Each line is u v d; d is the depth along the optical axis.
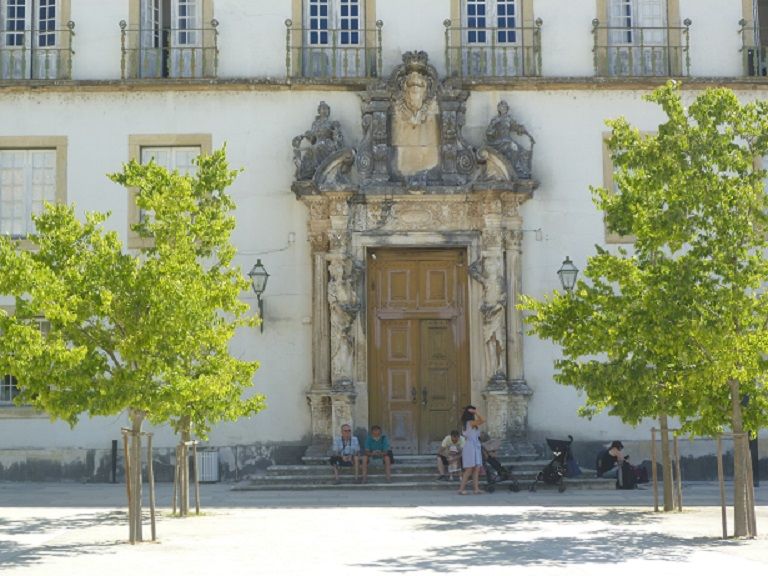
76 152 23.53
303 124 23.62
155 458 22.98
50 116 23.58
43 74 23.81
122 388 12.79
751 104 13.81
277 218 23.44
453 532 14.18
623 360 14.00
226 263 17.75
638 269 14.42
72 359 12.22
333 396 22.44
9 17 23.98
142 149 23.64
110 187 23.50
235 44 23.89
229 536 13.94
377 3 24.02
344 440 21.56
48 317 12.26
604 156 23.72
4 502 18.95
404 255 23.55
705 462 23.25
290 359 23.14
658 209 14.05
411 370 23.44
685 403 13.89
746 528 13.44
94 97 23.61
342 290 22.78
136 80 23.38
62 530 14.75
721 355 12.92
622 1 24.23
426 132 23.44
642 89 23.83
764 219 13.42
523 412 22.86
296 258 23.34
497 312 22.86
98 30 23.88
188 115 23.59
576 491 20.83
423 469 21.98
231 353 23.08
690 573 10.47
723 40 24.20
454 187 23.08
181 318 13.05
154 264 13.10
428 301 23.52
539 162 23.66
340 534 14.05
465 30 24.09
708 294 13.15
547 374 23.20
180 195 15.09
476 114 23.70
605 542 12.99
